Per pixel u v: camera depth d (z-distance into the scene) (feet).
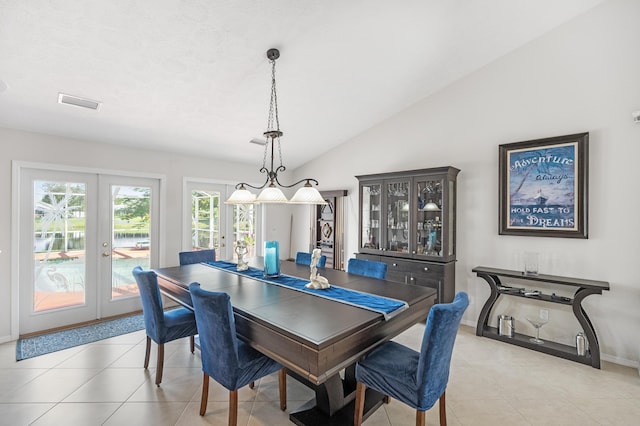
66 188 11.73
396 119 14.34
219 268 10.49
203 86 10.01
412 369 5.73
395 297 7.16
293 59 9.54
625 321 9.19
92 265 12.35
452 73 11.97
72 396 7.46
